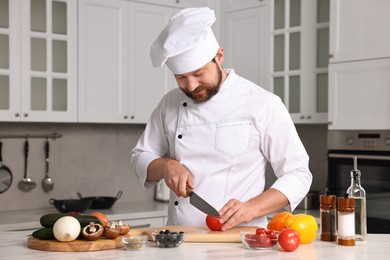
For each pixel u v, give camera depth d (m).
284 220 1.99
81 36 3.81
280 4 4.02
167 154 2.54
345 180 3.58
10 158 3.93
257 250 1.83
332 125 3.60
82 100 3.82
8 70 3.55
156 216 3.92
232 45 4.31
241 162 2.28
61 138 4.13
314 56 3.84
